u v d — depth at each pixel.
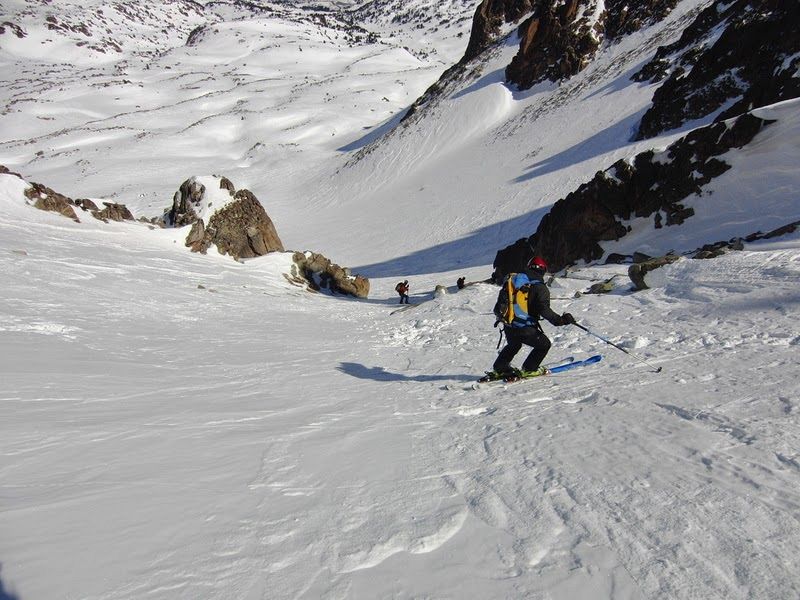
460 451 3.36
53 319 8.73
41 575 1.75
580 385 4.98
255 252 27.78
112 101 162.25
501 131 63.72
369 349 9.16
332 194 72.81
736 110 29.05
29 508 2.21
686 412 3.69
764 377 4.38
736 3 44.66
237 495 2.60
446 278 31.56
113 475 2.71
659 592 1.86
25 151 113.69
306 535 2.23
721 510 2.35
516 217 41.69
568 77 64.69
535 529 2.31
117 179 91.88
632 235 19.25
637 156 19.77
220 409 4.50
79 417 3.85
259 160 105.31
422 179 62.59
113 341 8.00
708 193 17.14
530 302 5.45
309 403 4.94
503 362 5.59
